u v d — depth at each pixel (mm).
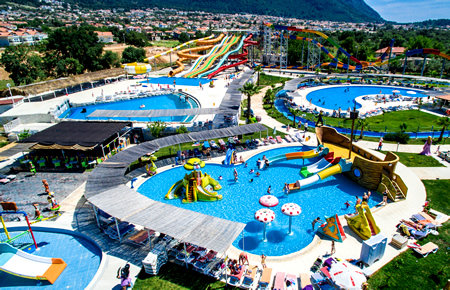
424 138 43625
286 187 31062
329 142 39062
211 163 37812
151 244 22922
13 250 21172
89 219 26672
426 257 20859
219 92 76438
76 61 104000
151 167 35469
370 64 107438
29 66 91875
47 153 40719
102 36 184500
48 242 24219
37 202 29766
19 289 19703
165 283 19375
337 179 33906
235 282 19062
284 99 68062
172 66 119500
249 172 35688
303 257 21484
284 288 18578
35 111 55312
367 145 41719
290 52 129000
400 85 84562
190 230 20359
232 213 27969
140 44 173250
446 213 25844
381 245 20156
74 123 44375
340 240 22922
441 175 32500
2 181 33469
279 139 44000
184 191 31578
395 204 27547
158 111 50000
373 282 18859
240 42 117750
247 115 54219
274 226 26000
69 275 20703
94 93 78062
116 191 26078
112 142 42469
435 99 65438
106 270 20531
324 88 83562
